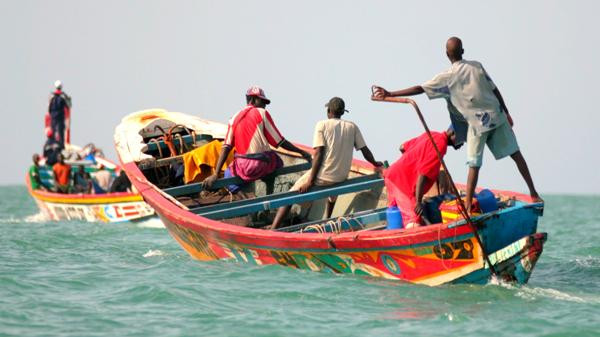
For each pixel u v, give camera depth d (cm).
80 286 3412
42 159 8350
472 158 3253
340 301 3092
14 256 4256
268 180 4728
